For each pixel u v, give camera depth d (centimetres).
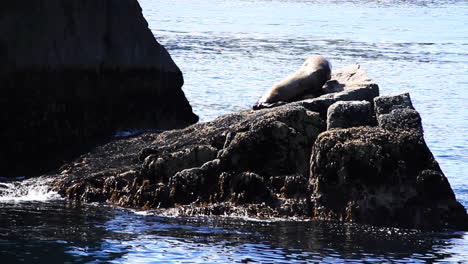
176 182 5634
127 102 7450
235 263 4256
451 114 10838
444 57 18350
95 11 7169
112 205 5628
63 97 6931
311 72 6944
